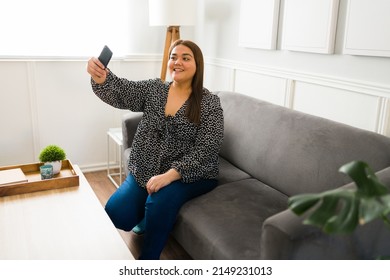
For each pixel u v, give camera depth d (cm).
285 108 202
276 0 230
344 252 121
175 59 188
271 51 244
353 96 194
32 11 271
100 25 292
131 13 300
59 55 281
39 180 179
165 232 172
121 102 196
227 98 241
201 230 154
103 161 321
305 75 219
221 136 187
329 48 199
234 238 144
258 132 204
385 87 175
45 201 164
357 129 166
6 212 153
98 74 184
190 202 175
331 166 162
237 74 279
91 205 162
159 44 318
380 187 84
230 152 221
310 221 82
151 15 279
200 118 186
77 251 130
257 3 245
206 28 308
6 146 284
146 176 188
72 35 285
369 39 178
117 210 185
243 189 186
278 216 118
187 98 191
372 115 185
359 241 123
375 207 78
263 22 241
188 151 188
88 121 306
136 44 309
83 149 311
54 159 188
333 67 203
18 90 277
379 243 129
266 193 182
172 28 282
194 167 178
